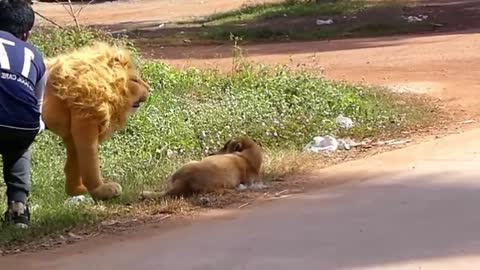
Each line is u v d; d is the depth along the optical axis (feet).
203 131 44.91
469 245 24.89
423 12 118.52
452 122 48.03
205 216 29.99
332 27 109.19
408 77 65.57
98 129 32.50
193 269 24.07
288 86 53.52
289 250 25.20
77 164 33.60
